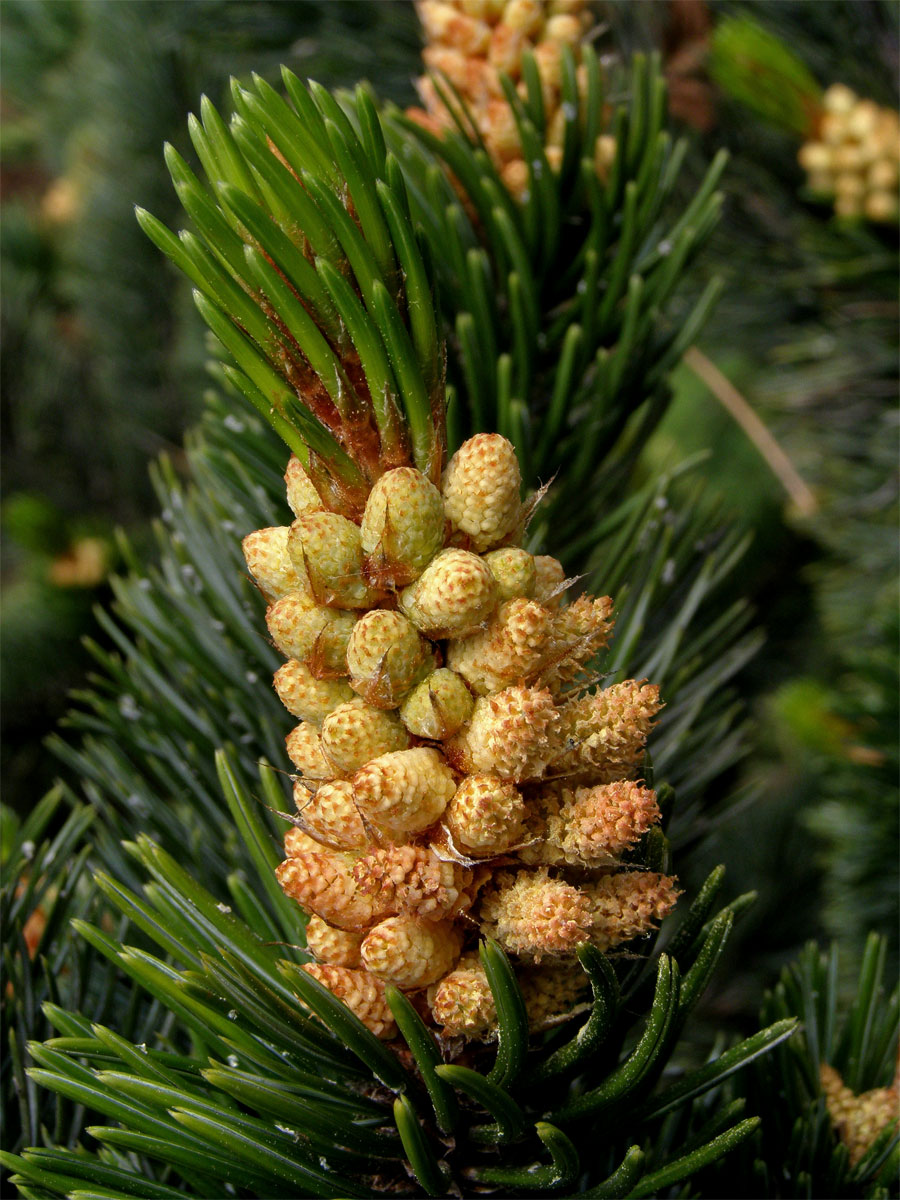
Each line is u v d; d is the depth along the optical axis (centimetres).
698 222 22
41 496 50
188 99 46
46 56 57
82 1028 16
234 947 16
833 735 32
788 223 37
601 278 22
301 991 14
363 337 14
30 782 45
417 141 22
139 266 49
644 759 15
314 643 15
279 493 20
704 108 36
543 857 14
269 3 38
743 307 39
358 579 15
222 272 14
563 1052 15
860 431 40
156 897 16
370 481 15
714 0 35
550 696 14
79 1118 18
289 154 15
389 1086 15
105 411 52
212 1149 15
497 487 14
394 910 14
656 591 21
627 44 35
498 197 21
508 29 22
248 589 20
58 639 43
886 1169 17
